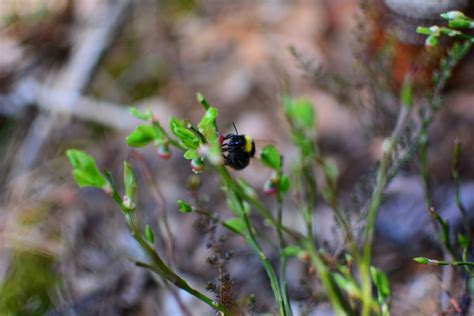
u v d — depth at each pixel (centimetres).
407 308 51
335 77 55
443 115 60
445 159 58
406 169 56
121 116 66
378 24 59
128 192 40
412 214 55
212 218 42
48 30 73
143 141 41
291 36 72
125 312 53
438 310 46
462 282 46
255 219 57
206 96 68
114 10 74
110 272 55
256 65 70
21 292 55
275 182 42
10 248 58
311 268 45
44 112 67
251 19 75
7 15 75
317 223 56
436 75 47
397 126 47
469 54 61
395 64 58
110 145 63
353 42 68
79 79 69
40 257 57
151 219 57
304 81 66
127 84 70
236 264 54
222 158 39
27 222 59
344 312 43
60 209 60
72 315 53
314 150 48
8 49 72
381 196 47
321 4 73
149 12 75
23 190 61
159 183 59
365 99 60
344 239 46
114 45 73
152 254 40
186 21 75
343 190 59
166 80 70
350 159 60
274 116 64
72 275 56
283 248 44
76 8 75
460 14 39
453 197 56
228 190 43
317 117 63
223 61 71
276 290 41
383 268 54
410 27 57
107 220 58
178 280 40
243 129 64
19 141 65
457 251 46
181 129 36
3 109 67
